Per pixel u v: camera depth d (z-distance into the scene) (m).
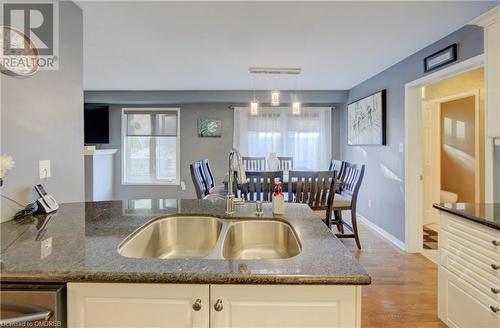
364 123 4.30
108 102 5.36
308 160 5.47
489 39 1.82
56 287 0.88
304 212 1.64
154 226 1.50
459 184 4.40
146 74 3.93
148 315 0.89
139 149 5.77
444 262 1.88
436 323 1.93
